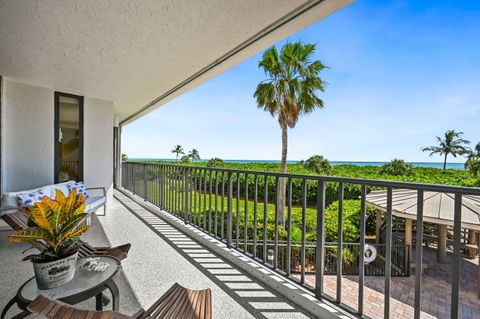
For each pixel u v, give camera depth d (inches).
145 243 124.2
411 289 158.4
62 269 46.8
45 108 169.0
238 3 80.9
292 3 81.2
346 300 141.1
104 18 88.3
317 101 403.2
